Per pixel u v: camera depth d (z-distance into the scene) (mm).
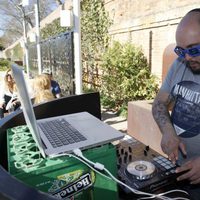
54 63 7207
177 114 1478
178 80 1485
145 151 1146
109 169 891
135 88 5430
